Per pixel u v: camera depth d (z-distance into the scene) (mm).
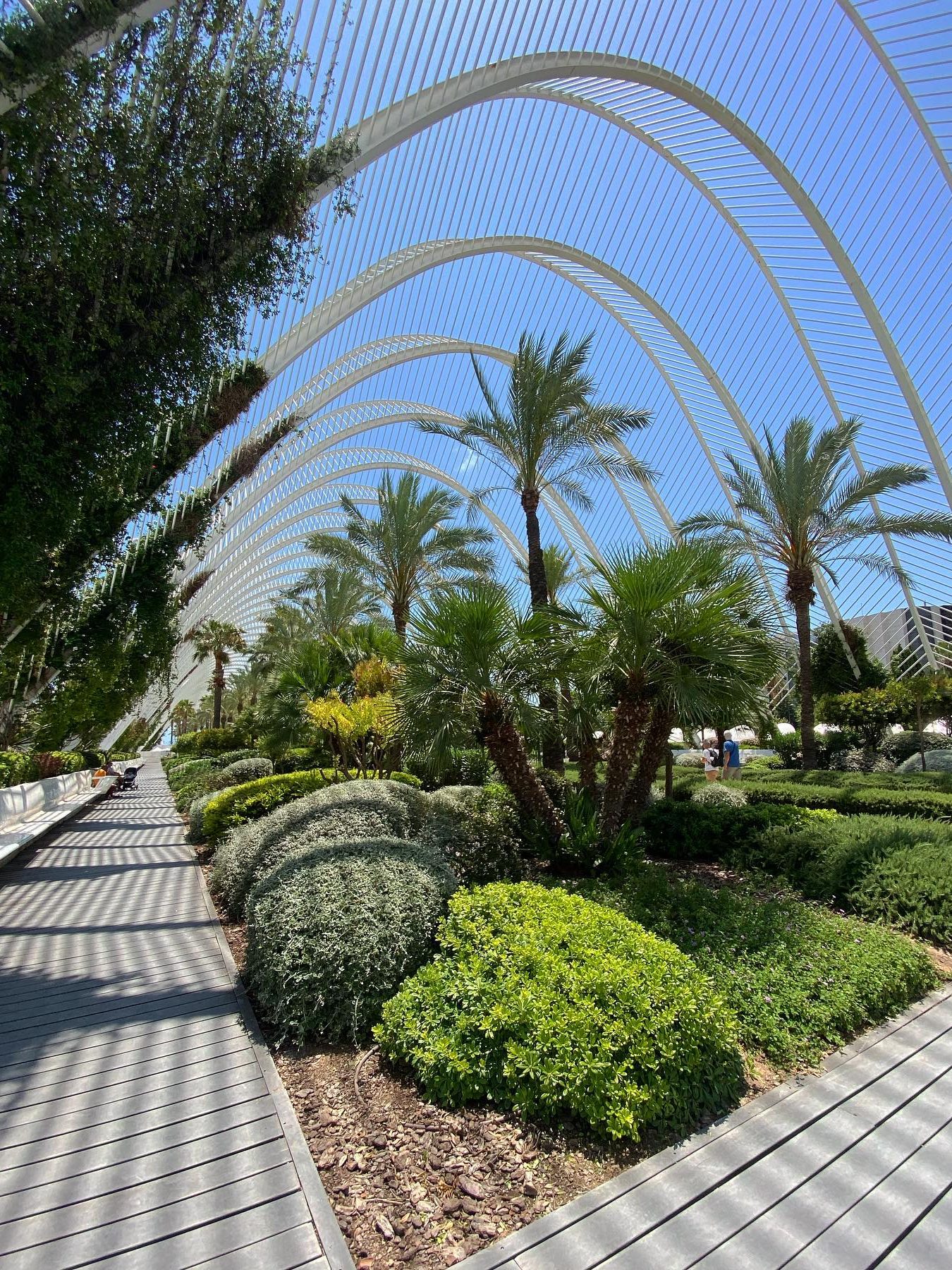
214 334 6922
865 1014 3385
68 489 6188
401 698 6480
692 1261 1921
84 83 5371
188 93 6141
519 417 12211
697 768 23516
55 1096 2885
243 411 9227
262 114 6719
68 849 9609
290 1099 2850
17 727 12836
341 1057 3207
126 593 9469
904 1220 2094
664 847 7660
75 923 5699
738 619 6453
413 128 10797
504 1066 2631
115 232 5840
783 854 6258
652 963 3068
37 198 5379
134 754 39875
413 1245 2012
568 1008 2746
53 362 5746
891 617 29234
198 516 10289
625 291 24234
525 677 6469
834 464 15992
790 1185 2244
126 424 6465
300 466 25250
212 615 37750
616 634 6246
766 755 25531
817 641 24656
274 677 15961
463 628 5988
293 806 6684
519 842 6488
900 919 4836
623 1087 2496
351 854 4582
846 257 18359
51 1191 2273
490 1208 2162
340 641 13547
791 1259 1935
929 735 19422
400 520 17453
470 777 11117
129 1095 2883
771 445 16672
